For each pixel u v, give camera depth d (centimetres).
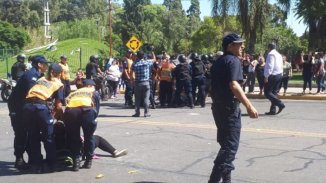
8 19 10369
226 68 560
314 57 2114
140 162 782
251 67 2055
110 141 966
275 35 5559
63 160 750
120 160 797
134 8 9112
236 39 569
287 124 1171
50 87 718
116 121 1255
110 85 2041
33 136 717
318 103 1706
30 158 732
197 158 809
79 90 741
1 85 1964
